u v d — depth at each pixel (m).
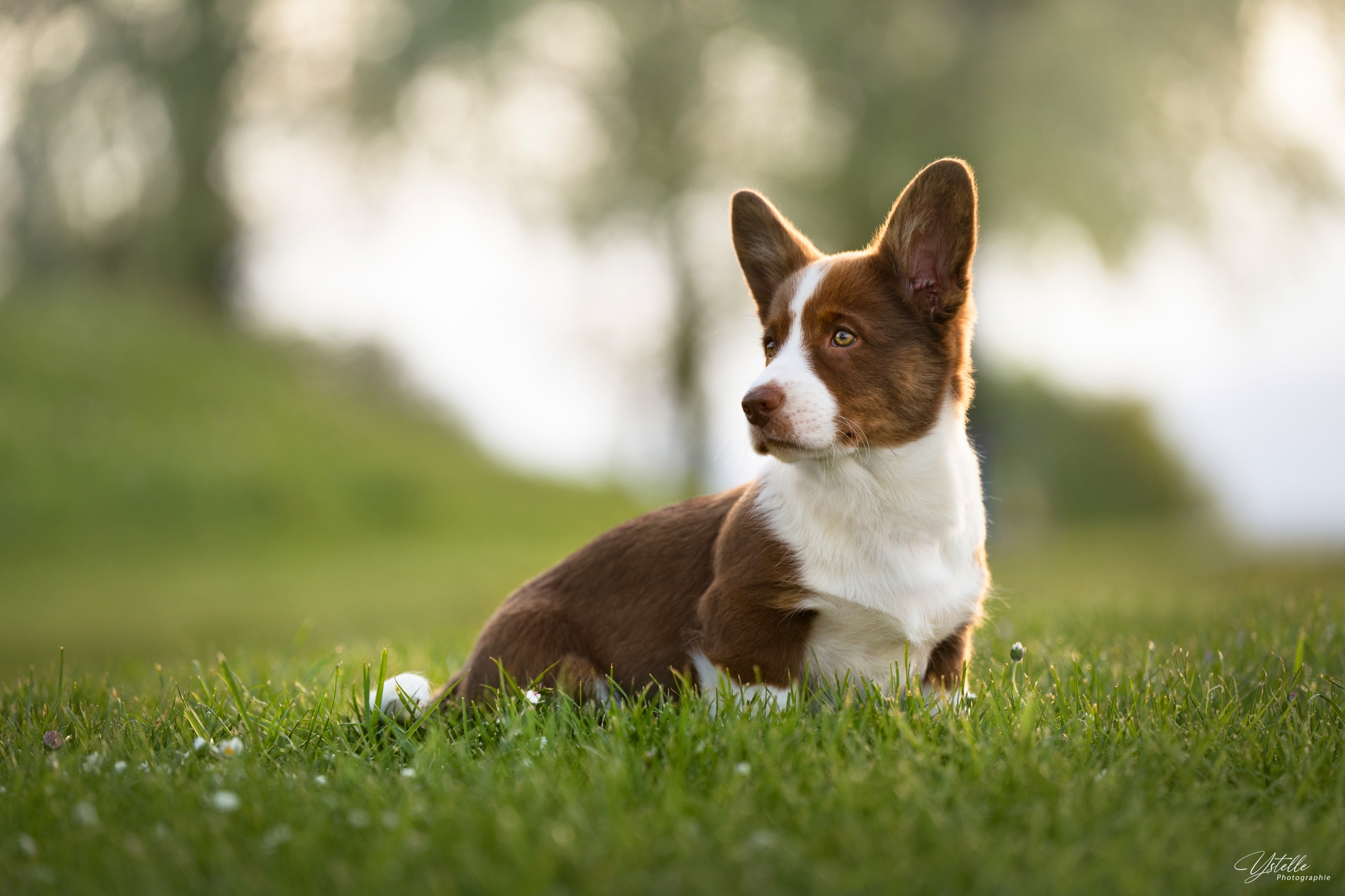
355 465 16.39
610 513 17.52
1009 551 15.57
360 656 5.28
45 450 14.60
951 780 2.55
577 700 3.41
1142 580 10.27
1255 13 13.66
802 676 3.30
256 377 18.11
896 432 3.29
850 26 14.34
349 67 17.45
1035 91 13.62
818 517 3.23
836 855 2.24
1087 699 3.33
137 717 3.55
